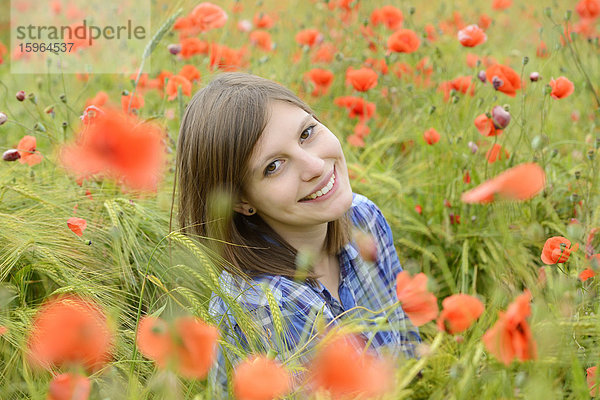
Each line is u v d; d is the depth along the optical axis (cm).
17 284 171
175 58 315
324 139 158
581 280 139
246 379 96
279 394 105
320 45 369
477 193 98
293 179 153
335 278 184
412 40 293
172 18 245
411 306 119
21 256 180
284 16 471
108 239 196
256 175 153
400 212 246
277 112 153
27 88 372
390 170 265
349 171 257
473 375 115
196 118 159
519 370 122
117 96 350
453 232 238
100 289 171
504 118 209
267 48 366
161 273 186
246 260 164
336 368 97
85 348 98
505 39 441
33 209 203
